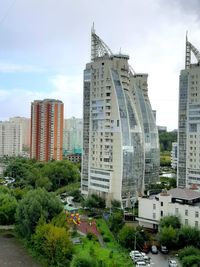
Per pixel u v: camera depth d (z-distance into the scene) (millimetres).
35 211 158625
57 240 135250
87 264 117312
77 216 171625
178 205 161500
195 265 117188
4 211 184250
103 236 162750
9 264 136625
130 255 135125
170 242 145375
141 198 174125
